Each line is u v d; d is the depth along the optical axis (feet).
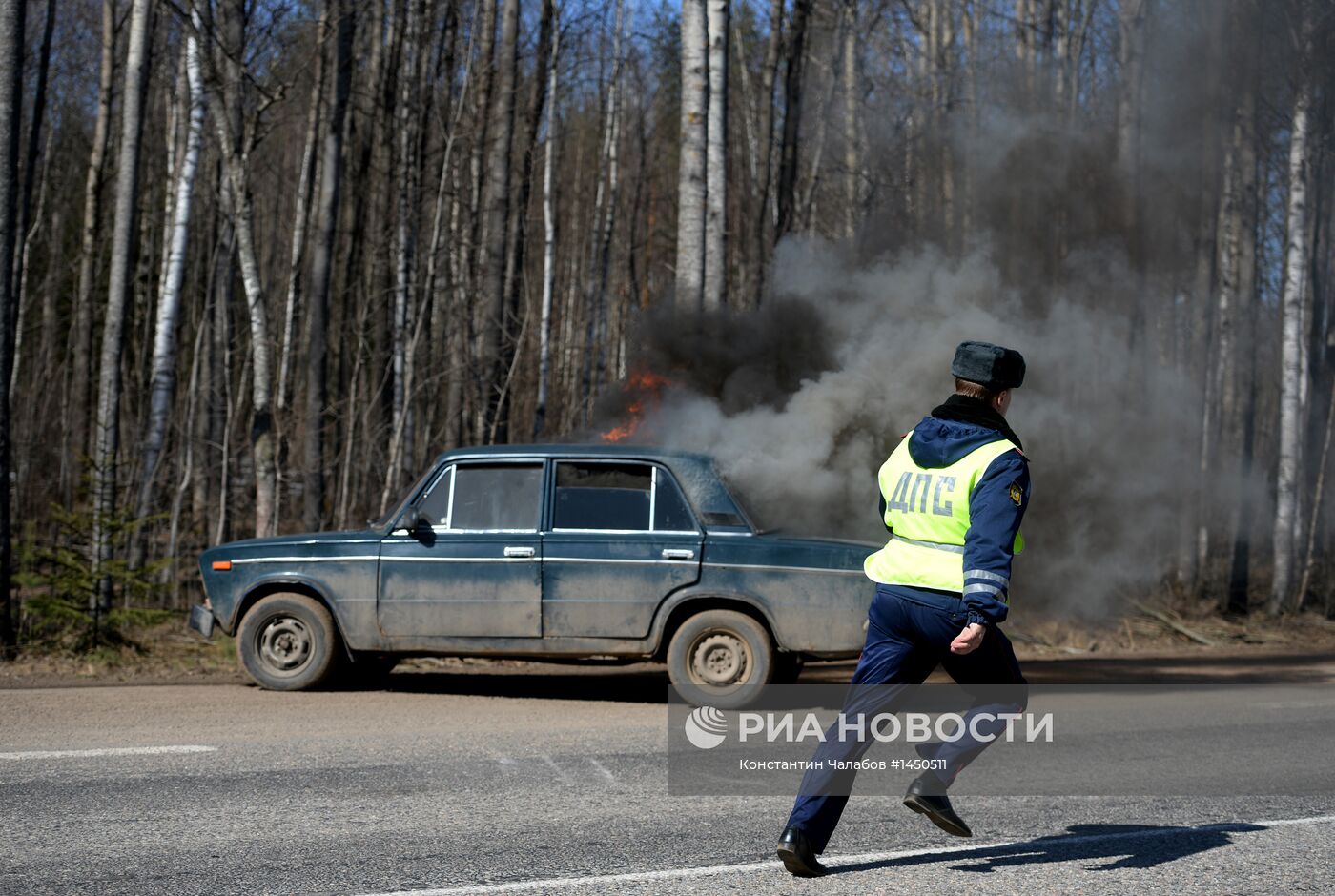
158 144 92.22
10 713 25.95
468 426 59.93
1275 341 95.04
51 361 89.04
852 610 28.22
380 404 65.16
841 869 15.23
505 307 60.49
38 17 85.61
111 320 41.86
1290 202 64.39
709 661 28.55
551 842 16.42
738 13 99.60
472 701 29.07
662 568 28.63
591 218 102.17
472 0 76.07
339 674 30.30
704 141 46.01
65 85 94.27
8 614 34.60
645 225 114.83
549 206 78.95
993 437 13.93
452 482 29.81
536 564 28.89
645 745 23.56
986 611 13.23
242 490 66.64
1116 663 43.65
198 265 82.64
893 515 14.49
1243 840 17.17
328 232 53.83
